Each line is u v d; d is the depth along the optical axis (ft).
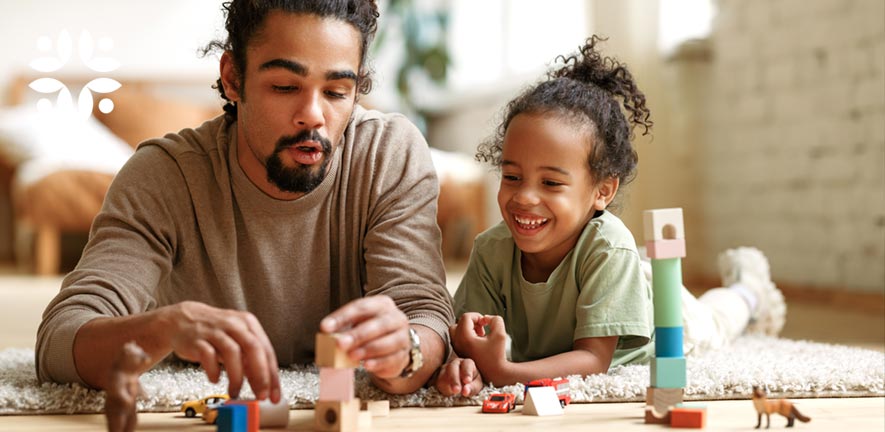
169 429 3.48
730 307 6.46
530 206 4.55
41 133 15.66
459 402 4.03
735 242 11.82
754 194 11.40
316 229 4.65
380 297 3.44
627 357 4.93
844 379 4.30
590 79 5.21
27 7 17.85
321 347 3.24
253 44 4.03
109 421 2.97
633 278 4.58
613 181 4.89
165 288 4.59
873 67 9.39
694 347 5.57
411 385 3.98
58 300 4.01
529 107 4.68
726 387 4.24
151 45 18.30
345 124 4.23
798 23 10.52
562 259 4.74
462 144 18.61
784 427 3.50
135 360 3.01
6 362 5.03
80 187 14.44
